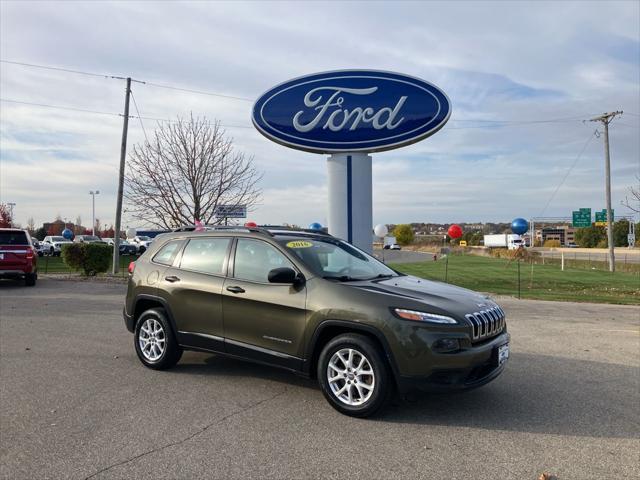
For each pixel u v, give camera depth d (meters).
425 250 85.00
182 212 19.08
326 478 3.46
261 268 5.40
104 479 3.44
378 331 4.45
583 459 3.76
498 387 5.55
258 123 12.74
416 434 4.22
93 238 47.56
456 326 4.35
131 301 6.50
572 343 8.01
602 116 34.62
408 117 12.40
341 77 12.61
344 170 12.75
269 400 5.07
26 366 6.32
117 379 5.77
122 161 20.91
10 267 15.25
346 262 5.61
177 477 3.46
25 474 3.50
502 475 3.51
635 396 5.25
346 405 4.60
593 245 96.12
